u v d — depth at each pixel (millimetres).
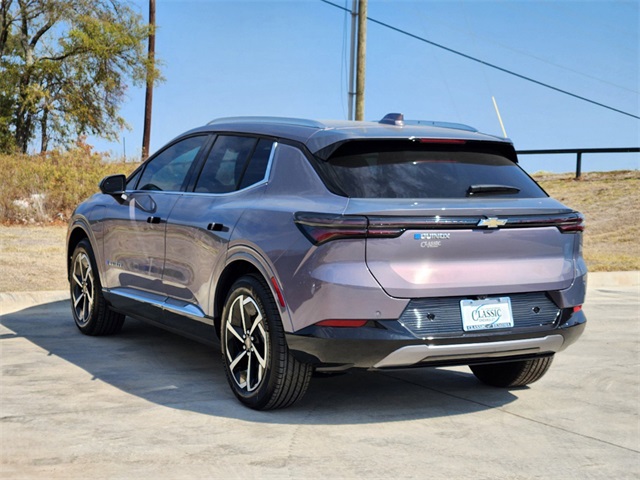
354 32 19172
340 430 4629
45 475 3812
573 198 22484
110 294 6758
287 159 5066
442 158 4984
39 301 8883
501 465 4102
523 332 4742
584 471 4043
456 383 5918
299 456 4152
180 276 5723
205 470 3918
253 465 4000
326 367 4590
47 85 35312
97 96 35469
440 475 3928
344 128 5062
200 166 5883
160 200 6102
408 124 5484
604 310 9664
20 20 35094
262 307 4793
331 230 4422
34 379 5652
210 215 5391
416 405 5246
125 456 4094
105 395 5266
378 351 4445
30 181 17359
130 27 35000
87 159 19125
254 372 4988
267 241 4766
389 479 3855
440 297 4555
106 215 6793
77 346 6793
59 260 11367
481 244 4629
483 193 4848
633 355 7023
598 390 5773
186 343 6988
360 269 4422
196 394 5340
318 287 4449
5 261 10984
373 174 4734
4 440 4309
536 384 5934
